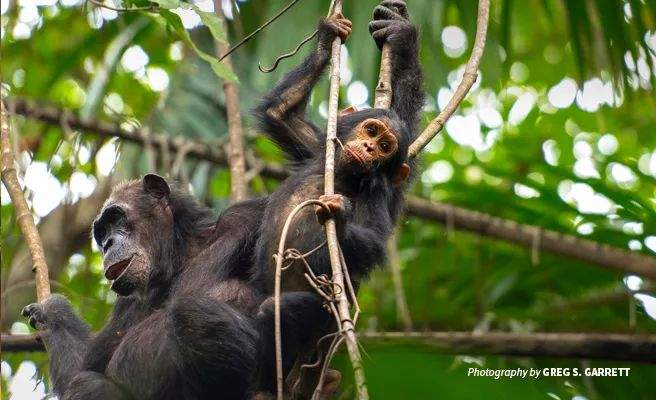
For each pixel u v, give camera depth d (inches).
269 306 358.6
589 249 553.0
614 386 532.1
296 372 359.6
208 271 417.4
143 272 430.9
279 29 560.4
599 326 534.0
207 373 374.6
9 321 605.6
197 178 596.7
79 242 616.4
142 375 398.3
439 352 495.8
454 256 592.7
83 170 585.3
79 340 442.3
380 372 335.6
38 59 768.3
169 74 731.4
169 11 406.6
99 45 665.0
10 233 609.3
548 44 900.6
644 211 542.0
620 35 552.4
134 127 588.4
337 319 273.7
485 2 390.0
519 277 573.6
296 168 444.5
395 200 426.0
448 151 925.8
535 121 955.3
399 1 454.0
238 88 578.6
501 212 589.6
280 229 390.3
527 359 526.3
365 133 405.7
